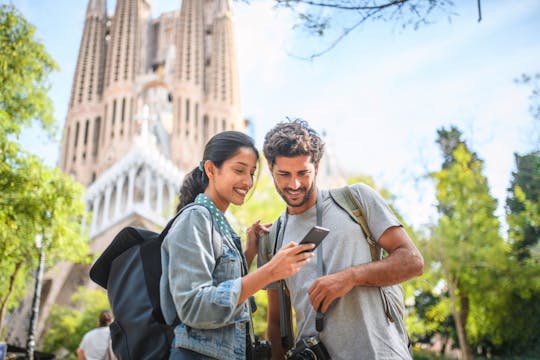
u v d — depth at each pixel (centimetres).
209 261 186
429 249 2081
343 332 217
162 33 9206
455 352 3228
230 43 8719
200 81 8025
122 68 8094
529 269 2050
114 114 7862
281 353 266
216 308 170
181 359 175
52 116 1128
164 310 186
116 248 209
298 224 249
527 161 1623
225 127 8025
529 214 1784
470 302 2397
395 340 219
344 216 239
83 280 5047
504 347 2617
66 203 1092
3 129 944
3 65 990
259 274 176
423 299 2675
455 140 2003
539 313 2294
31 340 1315
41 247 1223
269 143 231
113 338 193
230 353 186
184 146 7319
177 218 200
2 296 1548
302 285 237
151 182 5372
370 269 211
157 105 8181
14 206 1013
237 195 215
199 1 8469
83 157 7812
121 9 8650
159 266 198
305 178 230
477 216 2000
